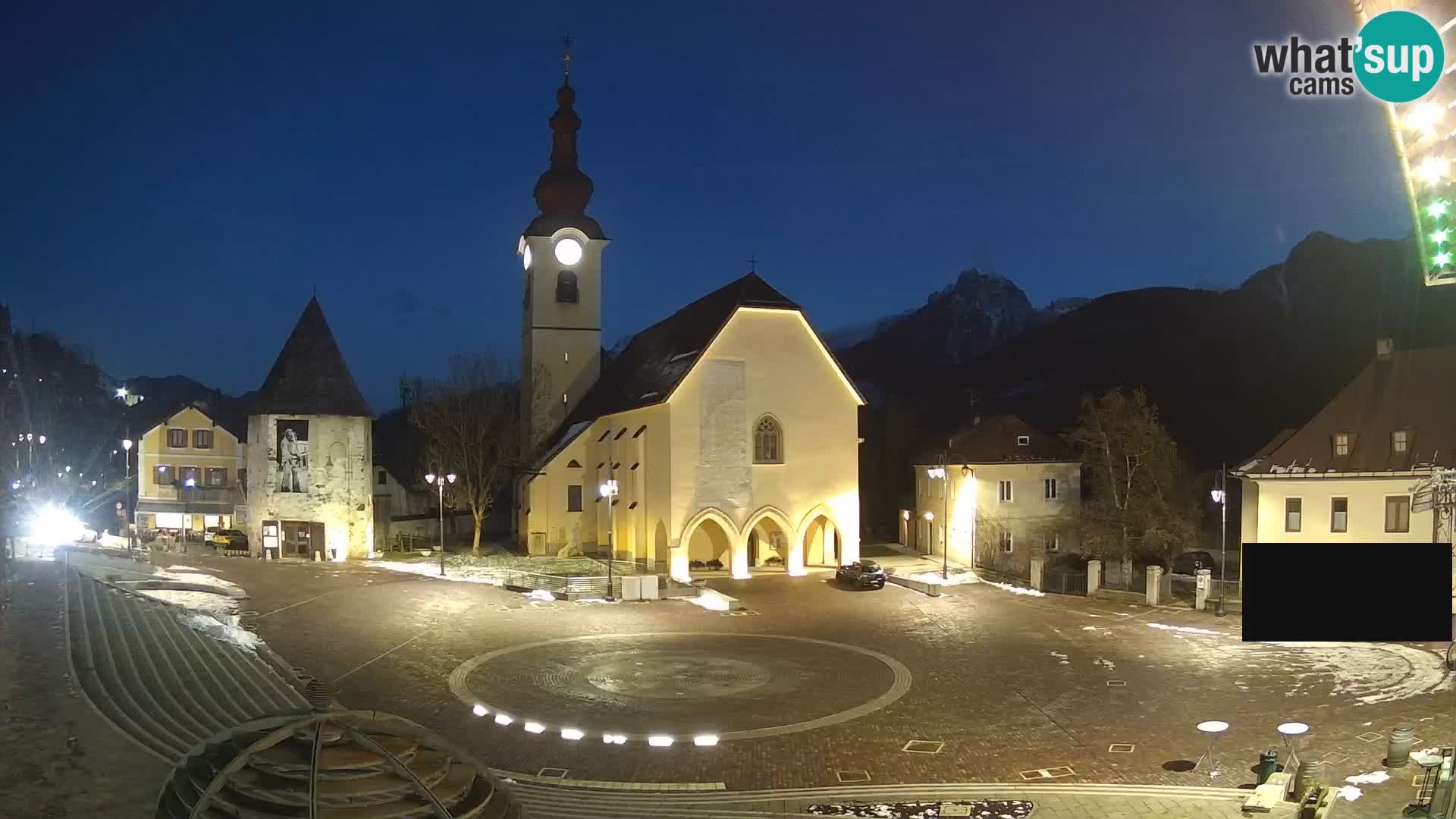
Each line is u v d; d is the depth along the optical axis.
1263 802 18.75
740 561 52.84
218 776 10.95
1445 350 43.56
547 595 46.09
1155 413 56.44
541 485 61.50
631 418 57.50
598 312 68.25
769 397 54.03
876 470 84.25
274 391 58.34
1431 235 9.01
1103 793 20.44
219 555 58.12
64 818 14.95
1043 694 29.19
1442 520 39.00
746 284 54.94
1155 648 34.97
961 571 53.12
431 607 42.88
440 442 67.94
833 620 41.22
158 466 69.00
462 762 12.84
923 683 30.73
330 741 12.25
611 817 18.95
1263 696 27.73
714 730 26.02
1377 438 42.69
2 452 86.44
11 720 19.97
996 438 59.94
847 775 22.44
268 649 33.25
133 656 26.89
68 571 43.09
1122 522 52.00
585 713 27.62
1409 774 20.00
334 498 58.41
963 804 19.95
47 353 101.00
